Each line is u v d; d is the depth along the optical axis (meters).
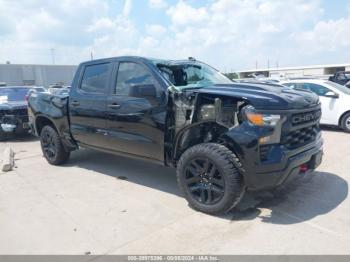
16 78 44.78
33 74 45.94
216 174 3.78
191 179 3.96
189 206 4.16
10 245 3.37
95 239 3.43
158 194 4.61
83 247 3.29
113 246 3.29
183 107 4.00
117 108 4.70
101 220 3.85
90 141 5.38
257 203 4.16
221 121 3.74
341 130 9.45
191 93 3.96
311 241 3.24
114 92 4.82
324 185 4.71
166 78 4.28
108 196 4.59
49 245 3.35
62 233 3.58
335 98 9.14
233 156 3.64
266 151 3.51
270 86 4.17
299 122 3.71
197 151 3.82
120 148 4.88
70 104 5.52
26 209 4.23
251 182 3.61
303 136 3.87
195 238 3.37
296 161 3.60
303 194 4.41
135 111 4.47
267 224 3.62
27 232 3.62
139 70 4.54
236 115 3.68
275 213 3.88
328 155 6.36
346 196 4.31
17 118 9.14
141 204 4.27
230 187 3.62
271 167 3.48
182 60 5.04
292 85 10.01
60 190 4.89
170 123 4.16
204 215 3.88
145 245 3.28
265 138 3.47
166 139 4.22
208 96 3.86
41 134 6.38
